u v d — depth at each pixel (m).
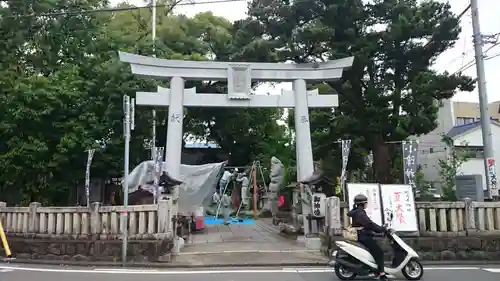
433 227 11.29
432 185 20.31
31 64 20.50
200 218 16.98
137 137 19.12
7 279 8.59
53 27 20.00
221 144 30.22
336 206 11.38
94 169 18.08
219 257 11.21
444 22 15.59
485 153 13.45
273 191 22.31
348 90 17.80
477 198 12.74
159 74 14.71
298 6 16.67
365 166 21.00
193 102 14.84
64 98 16.50
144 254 10.70
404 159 13.32
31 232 11.48
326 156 20.17
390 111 17.36
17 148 15.61
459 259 11.02
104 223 11.07
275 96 15.19
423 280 8.41
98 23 21.78
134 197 12.52
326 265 10.38
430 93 16.19
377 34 16.64
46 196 17.09
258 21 17.34
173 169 14.24
